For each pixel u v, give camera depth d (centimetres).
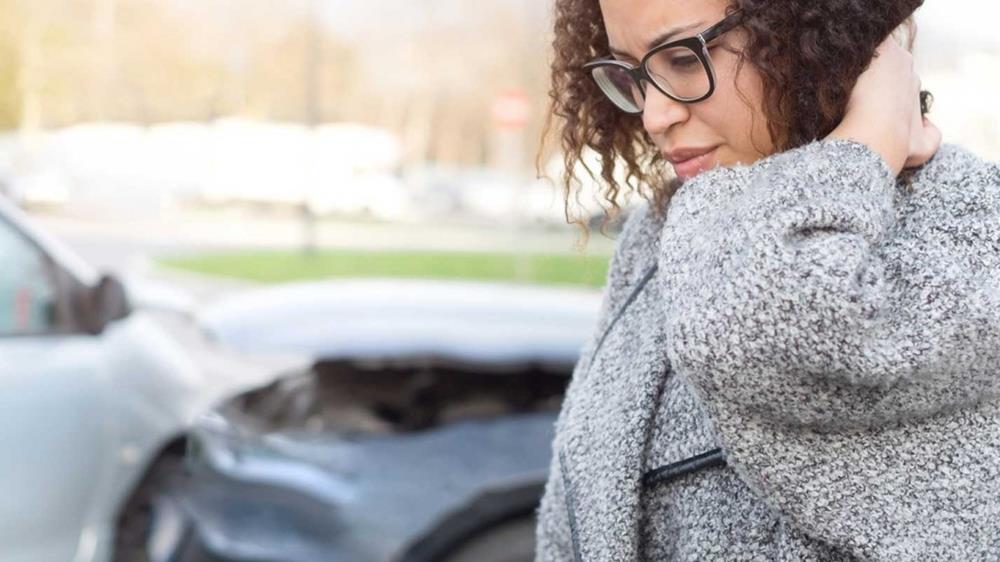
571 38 116
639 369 102
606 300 118
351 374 319
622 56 102
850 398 82
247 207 2644
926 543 85
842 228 83
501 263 1568
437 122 3728
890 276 84
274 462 288
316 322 324
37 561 310
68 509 319
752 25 92
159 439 342
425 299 338
